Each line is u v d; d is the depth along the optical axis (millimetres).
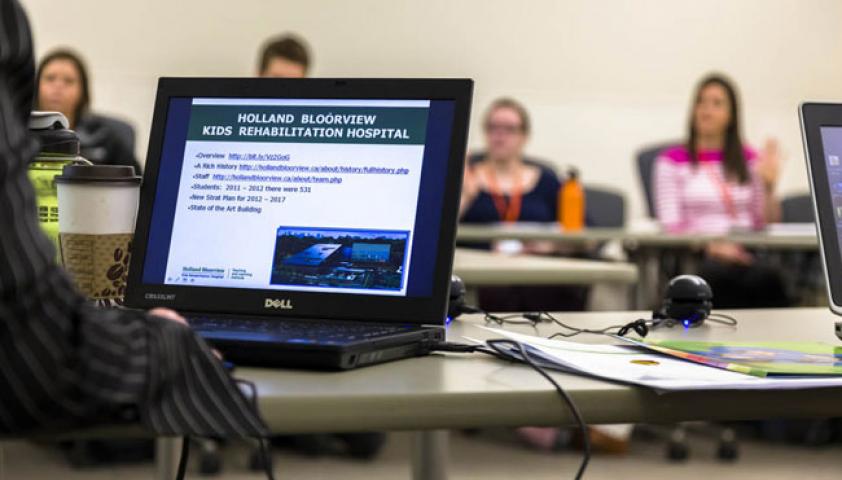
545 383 845
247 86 1134
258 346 887
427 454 1607
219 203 1111
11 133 691
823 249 1175
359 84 1100
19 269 666
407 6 5816
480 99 5980
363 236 1060
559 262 2750
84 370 676
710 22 6254
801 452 3623
